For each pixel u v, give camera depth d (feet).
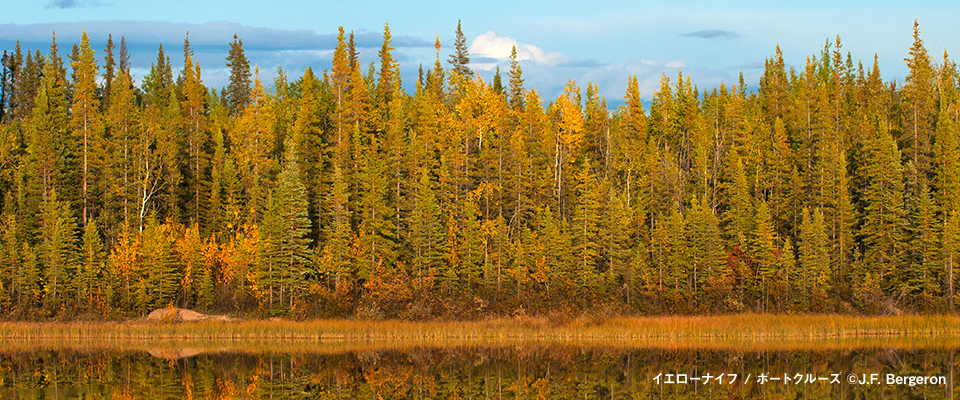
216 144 371.56
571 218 337.11
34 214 290.76
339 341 225.76
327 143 359.87
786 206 340.18
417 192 312.50
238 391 148.77
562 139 367.45
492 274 293.64
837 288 296.92
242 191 342.23
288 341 225.35
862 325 238.27
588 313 257.55
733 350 202.39
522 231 325.83
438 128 367.25
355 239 291.58
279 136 379.14
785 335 230.48
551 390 151.23
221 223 314.35
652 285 294.87
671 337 226.79
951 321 240.73
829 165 334.44
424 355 196.24
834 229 318.24
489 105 370.73
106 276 270.67
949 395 144.87
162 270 268.62
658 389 152.15
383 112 399.03
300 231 277.85
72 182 319.88
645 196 342.23
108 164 319.68
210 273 280.31
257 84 357.61
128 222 294.05
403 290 263.08
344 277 282.15
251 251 278.26
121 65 490.90
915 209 310.45
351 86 383.24
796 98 423.23
